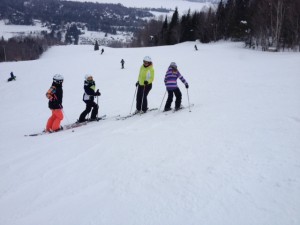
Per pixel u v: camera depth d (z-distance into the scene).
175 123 7.17
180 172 4.26
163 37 85.81
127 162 4.84
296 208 3.14
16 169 5.11
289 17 43.62
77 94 19.98
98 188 4.04
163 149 5.29
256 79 14.41
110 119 9.26
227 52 42.62
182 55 40.19
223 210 3.23
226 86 13.45
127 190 3.88
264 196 3.44
